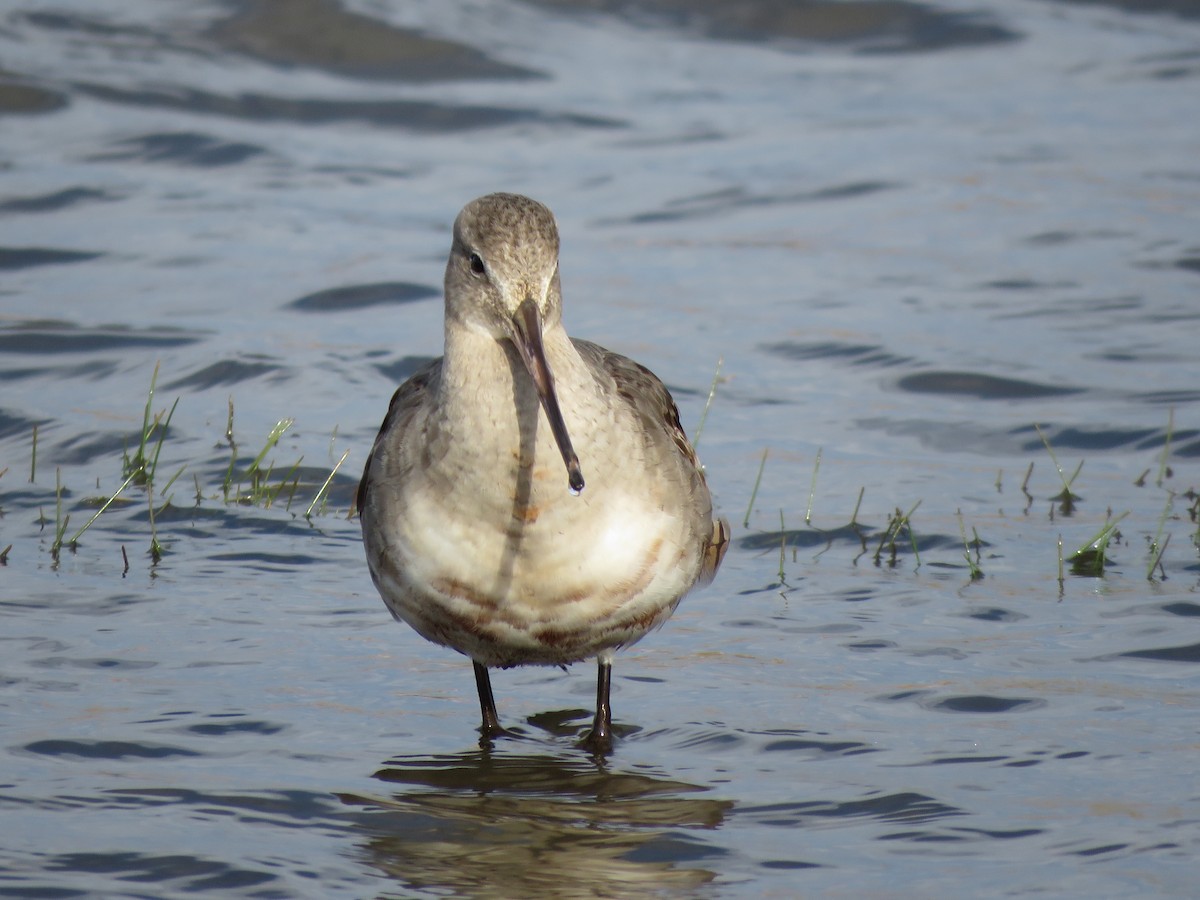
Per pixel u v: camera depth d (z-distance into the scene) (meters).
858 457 13.89
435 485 8.57
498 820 7.96
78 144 23.47
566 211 21.92
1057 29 30.92
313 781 8.36
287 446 13.85
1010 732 8.87
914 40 30.27
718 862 7.49
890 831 7.76
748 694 9.50
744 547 11.91
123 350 16.39
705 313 17.89
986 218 21.33
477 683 9.27
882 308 17.95
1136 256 19.61
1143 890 7.07
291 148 24.03
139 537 11.92
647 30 30.03
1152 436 14.20
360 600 10.98
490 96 26.34
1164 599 10.71
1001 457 13.95
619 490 8.60
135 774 8.33
